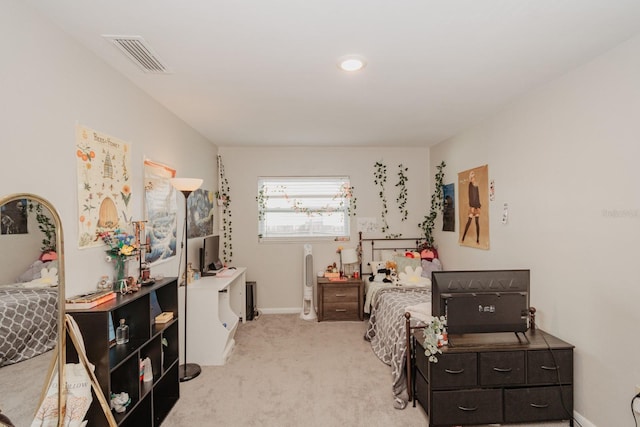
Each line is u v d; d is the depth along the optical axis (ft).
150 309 7.32
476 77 8.33
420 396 8.29
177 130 11.49
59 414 5.04
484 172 11.84
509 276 8.18
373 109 10.86
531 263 9.30
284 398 8.77
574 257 7.79
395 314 10.62
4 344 4.47
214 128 13.10
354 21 5.90
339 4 5.41
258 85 8.82
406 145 16.61
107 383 5.82
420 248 16.57
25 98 5.26
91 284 6.82
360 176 17.11
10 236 4.58
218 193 16.60
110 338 6.65
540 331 8.75
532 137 9.27
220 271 14.17
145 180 9.15
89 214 6.76
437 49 6.93
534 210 9.19
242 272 14.74
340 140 15.47
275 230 17.03
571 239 7.88
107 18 5.73
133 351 6.57
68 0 5.21
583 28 6.12
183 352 10.88
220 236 16.76
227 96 9.58
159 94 9.37
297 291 16.98
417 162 17.16
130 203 8.36
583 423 7.50
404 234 17.17
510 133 10.29
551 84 8.55
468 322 7.97
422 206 17.21
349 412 8.14
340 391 9.11
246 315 15.64
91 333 5.79
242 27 6.07
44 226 5.07
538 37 6.44
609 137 6.91
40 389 4.91
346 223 17.17
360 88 9.09
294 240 17.01
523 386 7.66
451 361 7.53
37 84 5.49
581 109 7.60
